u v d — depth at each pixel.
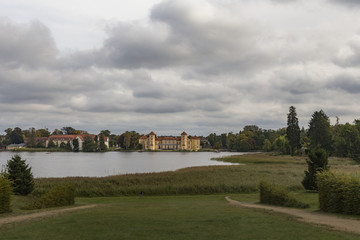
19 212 19.83
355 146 99.06
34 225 13.38
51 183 38.88
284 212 18.52
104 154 184.62
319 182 20.03
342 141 102.69
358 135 101.44
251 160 98.12
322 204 19.64
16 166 32.31
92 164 99.44
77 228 12.52
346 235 11.47
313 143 116.94
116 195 35.78
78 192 35.50
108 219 14.91
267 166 65.88
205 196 33.91
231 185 38.16
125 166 92.19
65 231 11.92
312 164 32.66
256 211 18.80
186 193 36.47
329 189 18.97
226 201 28.00
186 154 195.75
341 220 15.35
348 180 18.25
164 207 21.81
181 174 48.06
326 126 114.25
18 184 31.70
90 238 10.72
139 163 106.19
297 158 103.31
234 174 48.41
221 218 15.34
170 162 111.50
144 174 49.78
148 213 17.61
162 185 38.06
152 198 32.59
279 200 23.81
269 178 44.25
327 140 113.19
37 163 101.06
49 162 107.06
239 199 30.03
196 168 65.12
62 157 143.88
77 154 180.00
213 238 10.78
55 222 14.06
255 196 32.97
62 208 22.31
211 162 107.94
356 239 10.79
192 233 11.57
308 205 21.94
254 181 41.34
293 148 126.31
